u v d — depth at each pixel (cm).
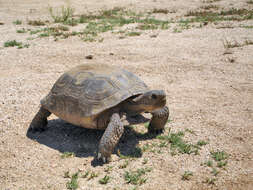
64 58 172
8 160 88
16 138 98
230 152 91
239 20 273
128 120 91
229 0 399
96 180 80
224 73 147
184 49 186
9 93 128
